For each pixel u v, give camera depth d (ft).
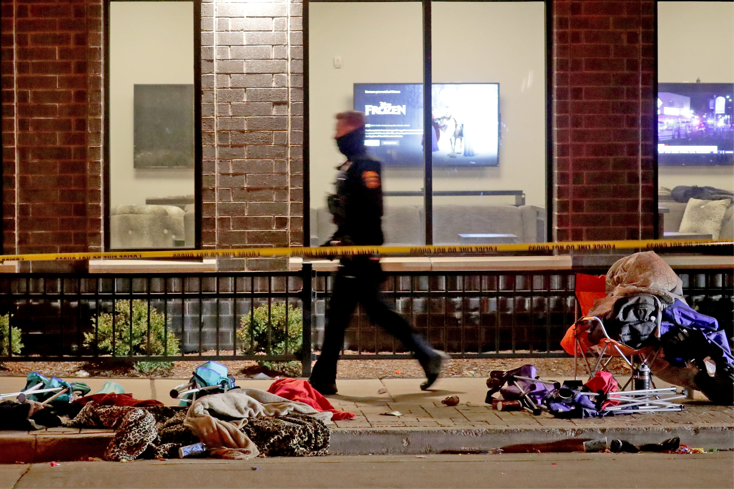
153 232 120.88
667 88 122.31
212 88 117.39
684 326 86.33
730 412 82.99
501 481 66.49
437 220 123.65
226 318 118.21
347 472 69.00
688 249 123.34
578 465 71.26
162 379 99.25
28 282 96.48
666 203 123.34
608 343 85.56
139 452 72.28
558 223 120.06
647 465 71.20
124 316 107.45
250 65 117.60
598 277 94.38
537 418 80.28
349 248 90.07
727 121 123.44
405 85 122.62
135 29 119.55
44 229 118.11
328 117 121.29
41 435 73.26
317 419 76.54
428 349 91.91
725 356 85.76
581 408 80.48
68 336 117.29
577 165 119.85
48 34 117.19
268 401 80.69
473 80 122.83
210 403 76.43
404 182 123.44
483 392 92.58
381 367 108.06
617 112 119.65
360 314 115.75
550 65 121.39
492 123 122.93
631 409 82.23
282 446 73.97
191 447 72.69
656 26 121.19
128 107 120.06
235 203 117.91
